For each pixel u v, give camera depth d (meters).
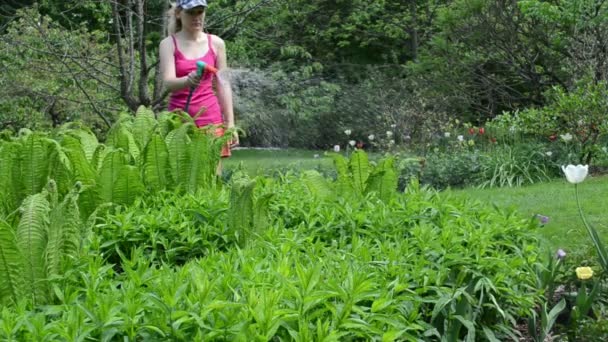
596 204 8.75
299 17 24.14
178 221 4.09
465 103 18.73
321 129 22.56
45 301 3.00
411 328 2.87
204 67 5.78
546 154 12.91
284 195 4.74
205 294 2.52
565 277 4.53
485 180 12.68
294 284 2.78
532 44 17.17
